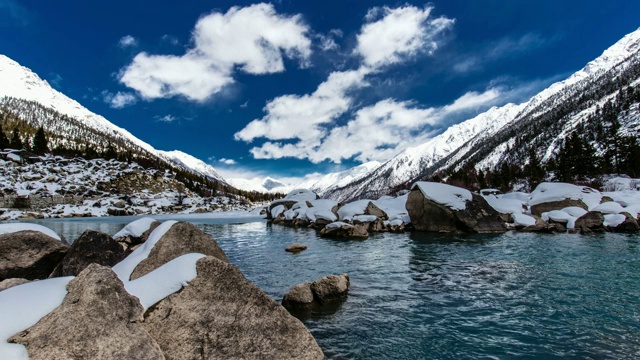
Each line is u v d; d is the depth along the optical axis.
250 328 6.32
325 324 9.46
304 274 15.68
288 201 57.59
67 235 32.00
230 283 6.60
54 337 4.76
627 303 10.55
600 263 16.19
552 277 13.85
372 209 37.28
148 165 133.38
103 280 5.52
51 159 102.81
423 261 17.95
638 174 79.12
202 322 6.02
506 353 7.59
